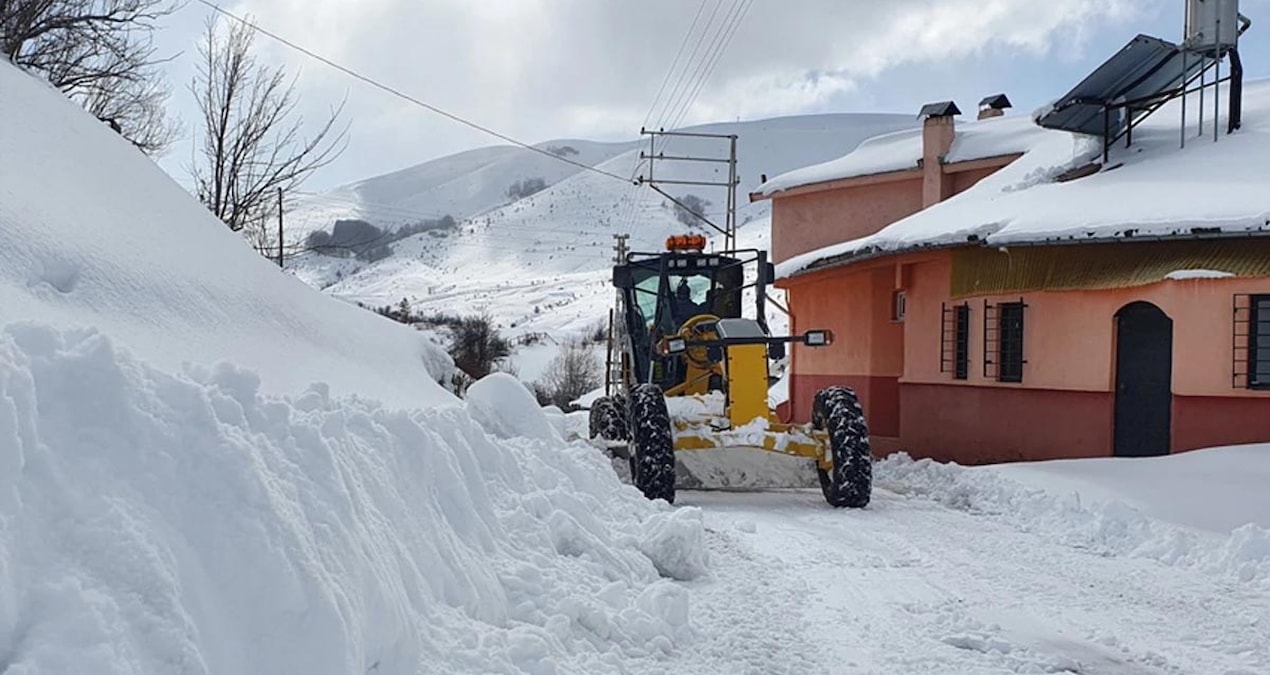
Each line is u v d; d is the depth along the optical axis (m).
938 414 12.74
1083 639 4.91
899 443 13.53
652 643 4.26
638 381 10.02
